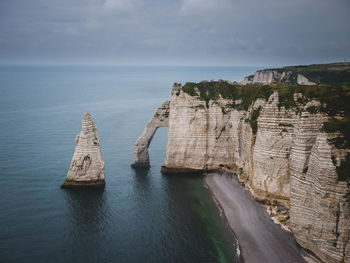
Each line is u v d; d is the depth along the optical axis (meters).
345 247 37.41
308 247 43.03
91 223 51.34
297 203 44.59
